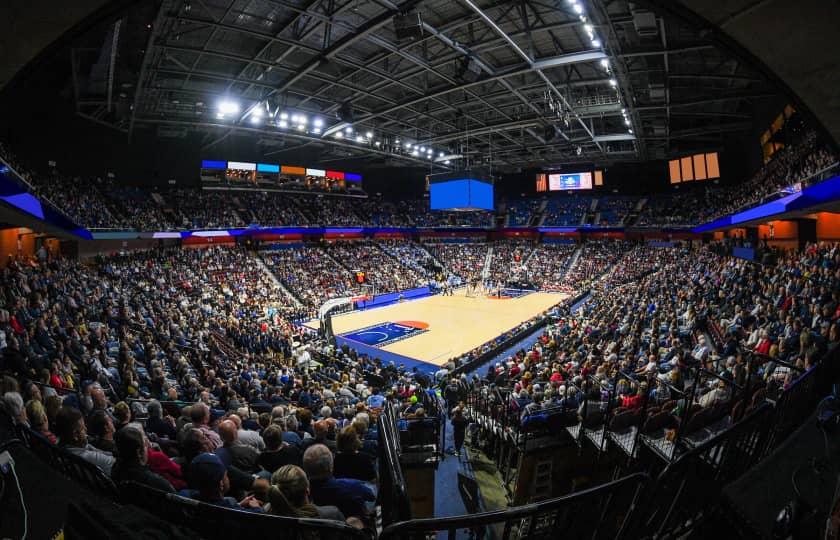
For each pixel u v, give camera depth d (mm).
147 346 12469
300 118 28219
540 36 19578
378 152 37875
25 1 3518
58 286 16031
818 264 15055
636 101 25938
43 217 17281
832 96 4332
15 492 3174
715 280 21984
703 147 39188
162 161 37000
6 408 4262
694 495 3818
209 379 10844
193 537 2535
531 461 7895
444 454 9555
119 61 18469
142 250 33188
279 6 16109
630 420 7473
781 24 3871
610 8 16344
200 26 17281
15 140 27203
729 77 20469
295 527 2457
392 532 2381
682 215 45219
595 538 2996
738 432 3959
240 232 38750
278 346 19672
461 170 29984
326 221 47438
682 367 8836
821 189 14883
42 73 23281
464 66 20000
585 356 14047
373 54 20844
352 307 36281
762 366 8852
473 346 24578
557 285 45938
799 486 3477
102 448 4535
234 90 24656
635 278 38500
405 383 14023
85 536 2137
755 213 22656
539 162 46125
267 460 4480
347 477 4512
